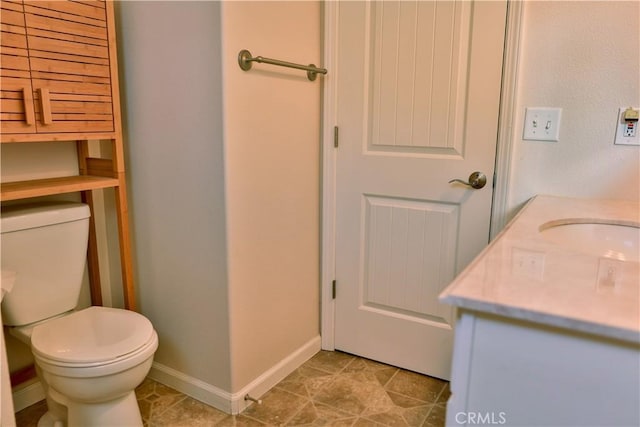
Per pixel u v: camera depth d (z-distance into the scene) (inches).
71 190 66.9
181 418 71.4
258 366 76.7
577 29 62.9
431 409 73.5
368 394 77.4
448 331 79.4
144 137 72.9
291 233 80.0
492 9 67.2
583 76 63.6
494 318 29.5
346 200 84.2
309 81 78.9
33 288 66.9
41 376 67.6
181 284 74.2
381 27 75.7
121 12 71.1
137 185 75.6
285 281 80.3
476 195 73.1
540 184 68.7
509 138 69.2
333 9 78.5
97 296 80.7
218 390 73.4
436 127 74.4
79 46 64.7
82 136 66.6
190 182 69.2
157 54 68.4
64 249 69.5
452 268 77.3
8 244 63.4
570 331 27.5
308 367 85.5
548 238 46.0
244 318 72.3
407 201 79.3
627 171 63.5
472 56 69.8
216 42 62.3
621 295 29.4
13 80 58.4
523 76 67.1
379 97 78.0
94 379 57.6
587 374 27.6
